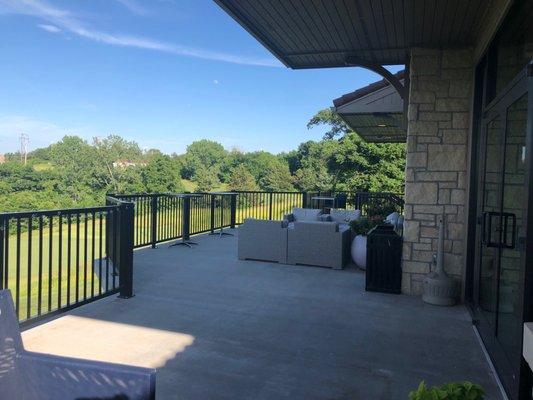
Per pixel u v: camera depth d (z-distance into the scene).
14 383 1.72
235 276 5.69
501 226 3.09
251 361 3.13
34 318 3.56
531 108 2.41
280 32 4.84
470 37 4.60
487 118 3.91
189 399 2.58
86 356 3.14
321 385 2.80
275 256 6.56
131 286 4.66
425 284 4.70
